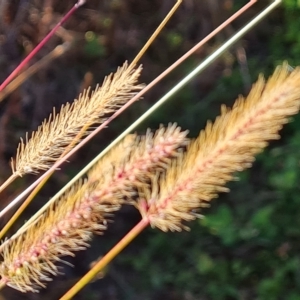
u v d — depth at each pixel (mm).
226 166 205
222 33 791
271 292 662
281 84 196
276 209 699
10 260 238
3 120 677
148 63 771
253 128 198
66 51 726
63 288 681
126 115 741
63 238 231
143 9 777
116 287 700
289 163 708
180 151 240
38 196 674
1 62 689
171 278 695
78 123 271
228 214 689
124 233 724
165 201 213
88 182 234
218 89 778
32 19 700
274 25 806
